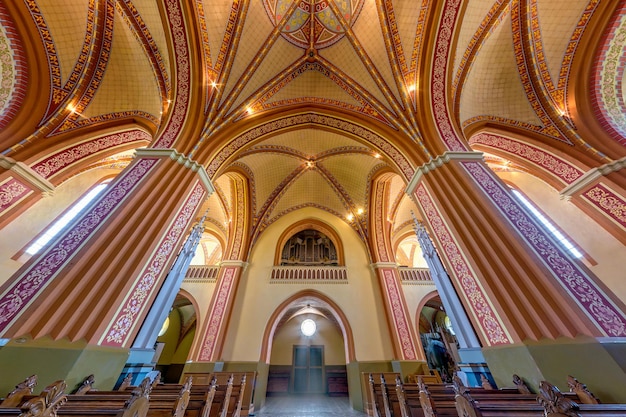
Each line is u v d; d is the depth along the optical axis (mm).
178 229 4750
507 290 3523
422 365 8031
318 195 12047
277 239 11531
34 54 5441
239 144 7102
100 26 5777
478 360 4527
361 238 11406
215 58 6332
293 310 13305
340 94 7688
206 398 3406
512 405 2100
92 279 3443
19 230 7121
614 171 4949
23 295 3080
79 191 8766
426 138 5902
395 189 10742
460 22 5516
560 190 5855
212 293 9812
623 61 5148
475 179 4797
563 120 5891
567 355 2811
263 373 8594
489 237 4055
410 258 14070
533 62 5996
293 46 7172
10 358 2604
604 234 6395
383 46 6629
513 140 6754
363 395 7734
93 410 1832
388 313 9188
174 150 5312
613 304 3104
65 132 6094
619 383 2486
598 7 5148
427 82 6082
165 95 6262
